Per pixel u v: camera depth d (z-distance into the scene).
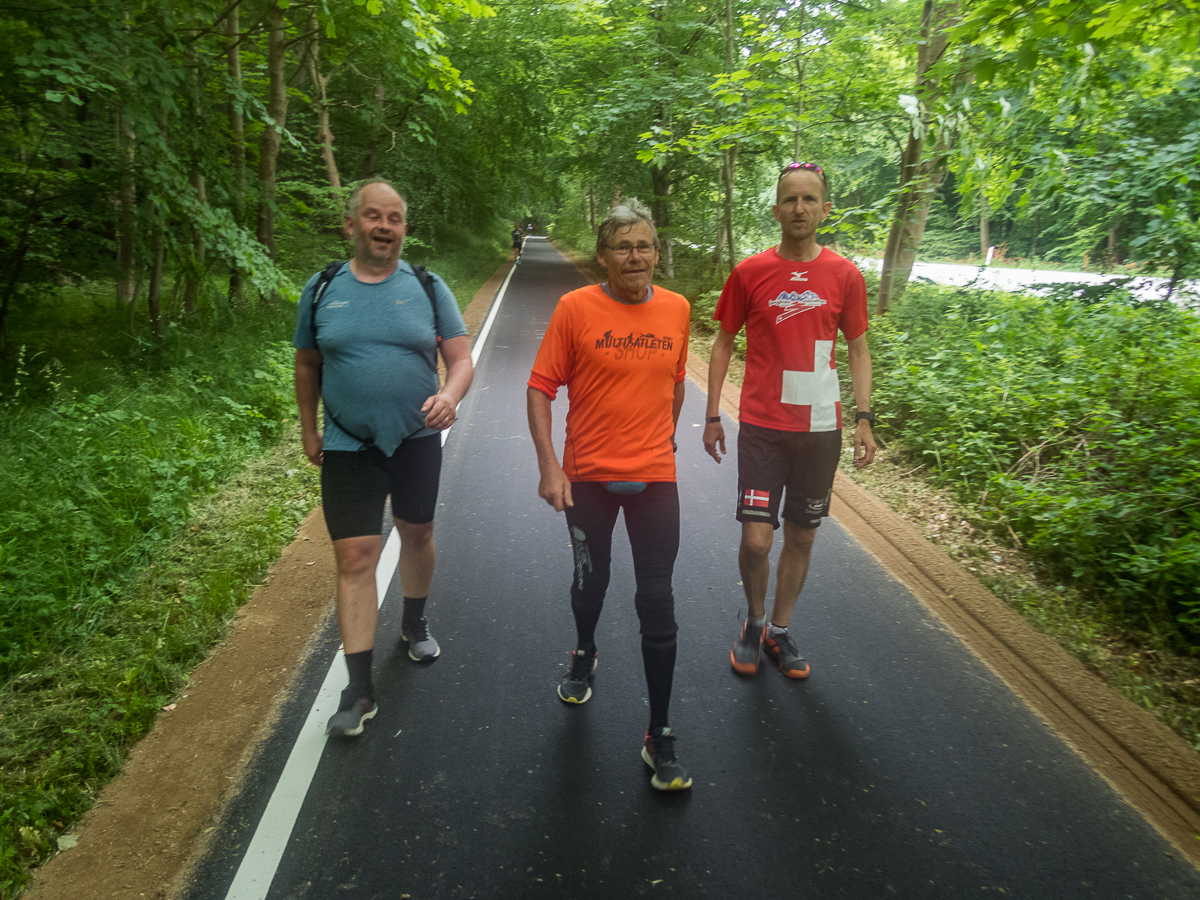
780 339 2.70
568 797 2.30
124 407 5.43
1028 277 11.46
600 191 19.75
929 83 7.06
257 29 8.51
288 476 5.00
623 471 2.37
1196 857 2.08
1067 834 2.16
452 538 4.20
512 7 17.61
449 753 2.48
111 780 2.36
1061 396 5.16
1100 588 3.53
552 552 4.04
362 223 2.46
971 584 3.67
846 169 14.98
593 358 2.33
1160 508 3.69
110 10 5.79
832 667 3.01
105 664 2.86
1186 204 6.91
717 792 2.32
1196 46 4.25
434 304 2.62
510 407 7.10
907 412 6.13
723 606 3.49
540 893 1.96
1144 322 6.83
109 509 3.86
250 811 2.23
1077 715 2.71
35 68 5.28
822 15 9.52
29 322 7.96
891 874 2.02
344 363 2.48
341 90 17.42
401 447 2.64
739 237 16.31
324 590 3.57
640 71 12.43
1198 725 2.64
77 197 7.05
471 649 3.11
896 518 4.51
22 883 1.97
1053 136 7.31
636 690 2.85
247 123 9.56
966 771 2.42
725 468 5.51
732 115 9.42
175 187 6.43
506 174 24.53
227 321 8.47
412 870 2.02
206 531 4.09
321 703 2.74
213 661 3.00
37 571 3.23
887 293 8.70
